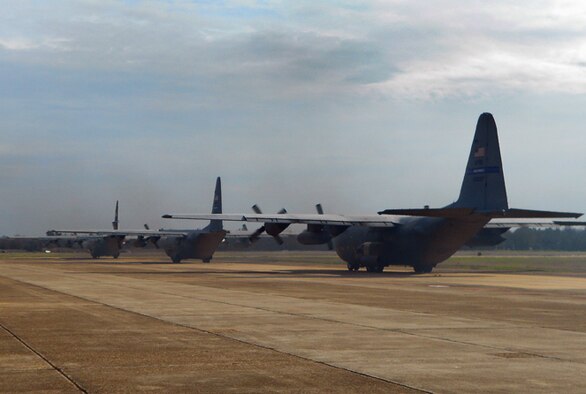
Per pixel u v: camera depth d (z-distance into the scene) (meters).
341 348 19.14
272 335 21.72
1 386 14.16
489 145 59.41
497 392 13.87
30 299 35.06
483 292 41.12
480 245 71.38
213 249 111.69
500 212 57.88
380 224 67.81
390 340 20.69
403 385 14.45
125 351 18.58
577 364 16.84
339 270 76.38
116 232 117.62
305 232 72.44
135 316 27.05
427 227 65.06
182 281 52.25
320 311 29.09
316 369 16.12
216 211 112.12
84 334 21.86
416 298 36.28
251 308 30.34
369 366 16.50
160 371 15.84
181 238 111.94
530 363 16.95
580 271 76.50
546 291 42.25
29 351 18.55
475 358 17.62
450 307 31.16
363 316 27.16
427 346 19.53
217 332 22.39
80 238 165.12
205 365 16.58
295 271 73.50
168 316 27.03
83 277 58.22
